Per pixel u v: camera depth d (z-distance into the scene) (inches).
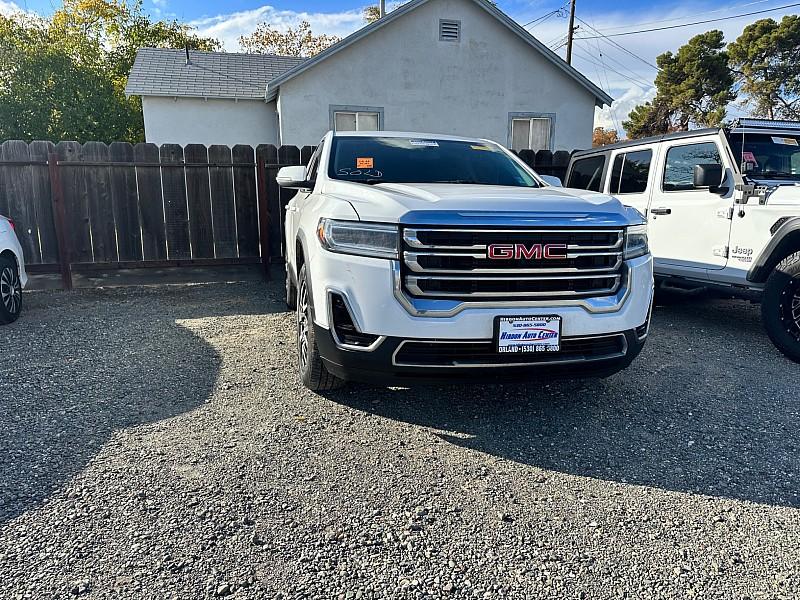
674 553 87.5
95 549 85.5
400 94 560.1
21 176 287.6
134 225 303.6
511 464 114.3
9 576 79.4
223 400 143.6
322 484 105.1
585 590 79.4
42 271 296.0
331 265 119.8
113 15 1171.3
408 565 83.9
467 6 559.5
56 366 168.9
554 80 590.9
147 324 221.1
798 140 215.9
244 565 83.0
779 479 109.7
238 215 315.6
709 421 135.6
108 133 750.5
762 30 1514.5
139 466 110.1
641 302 126.6
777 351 194.2
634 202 252.4
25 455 113.9
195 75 638.5
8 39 700.0
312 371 138.6
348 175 165.0
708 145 217.3
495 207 116.5
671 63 1647.4
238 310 247.4
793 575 82.9
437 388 153.7
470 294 114.2
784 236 183.8
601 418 136.7
